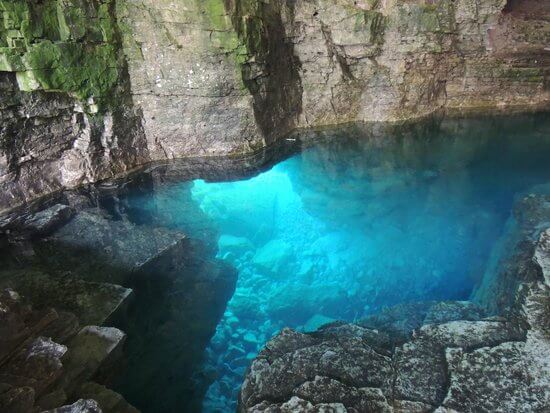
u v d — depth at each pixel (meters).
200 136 8.59
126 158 7.95
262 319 5.25
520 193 6.98
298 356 3.20
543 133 10.18
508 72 11.25
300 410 2.71
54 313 3.62
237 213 7.44
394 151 9.67
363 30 9.75
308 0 9.46
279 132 9.85
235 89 8.20
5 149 6.23
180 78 7.90
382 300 5.37
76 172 7.24
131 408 2.99
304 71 10.27
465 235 6.28
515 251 4.32
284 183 8.28
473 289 4.93
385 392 2.83
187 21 7.39
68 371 3.13
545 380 2.80
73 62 6.62
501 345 3.11
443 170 8.62
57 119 6.82
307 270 6.23
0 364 2.93
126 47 7.55
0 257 5.19
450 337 3.25
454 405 2.69
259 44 8.16
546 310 3.26
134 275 5.01
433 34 10.24
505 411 2.62
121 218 6.37
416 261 5.94
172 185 7.72
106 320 4.02
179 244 5.71
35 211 6.32
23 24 5.93
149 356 4.11
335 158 9.34
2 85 5.98
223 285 5.52
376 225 6.95
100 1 6.96
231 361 4.48
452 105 11.87
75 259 5.20
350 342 3.35
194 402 3.79
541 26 10.79
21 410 2.55
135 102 8.00
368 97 10.94
